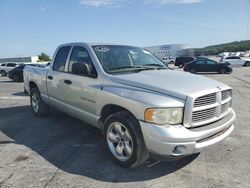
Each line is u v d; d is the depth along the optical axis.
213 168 4.34
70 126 6.64
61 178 4.07
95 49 5.22
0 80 25.17
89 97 4.92
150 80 4.26
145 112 3.82
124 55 5.35
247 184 3.85
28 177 4.10
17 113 8.27
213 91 4.02
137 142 3.99
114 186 3.83
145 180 3.98
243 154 4.88
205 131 3.85
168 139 3.63
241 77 22.56
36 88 7.39
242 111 8.37
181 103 3.76
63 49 6.16
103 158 4.75
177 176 4.09
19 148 5.29
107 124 4.46
